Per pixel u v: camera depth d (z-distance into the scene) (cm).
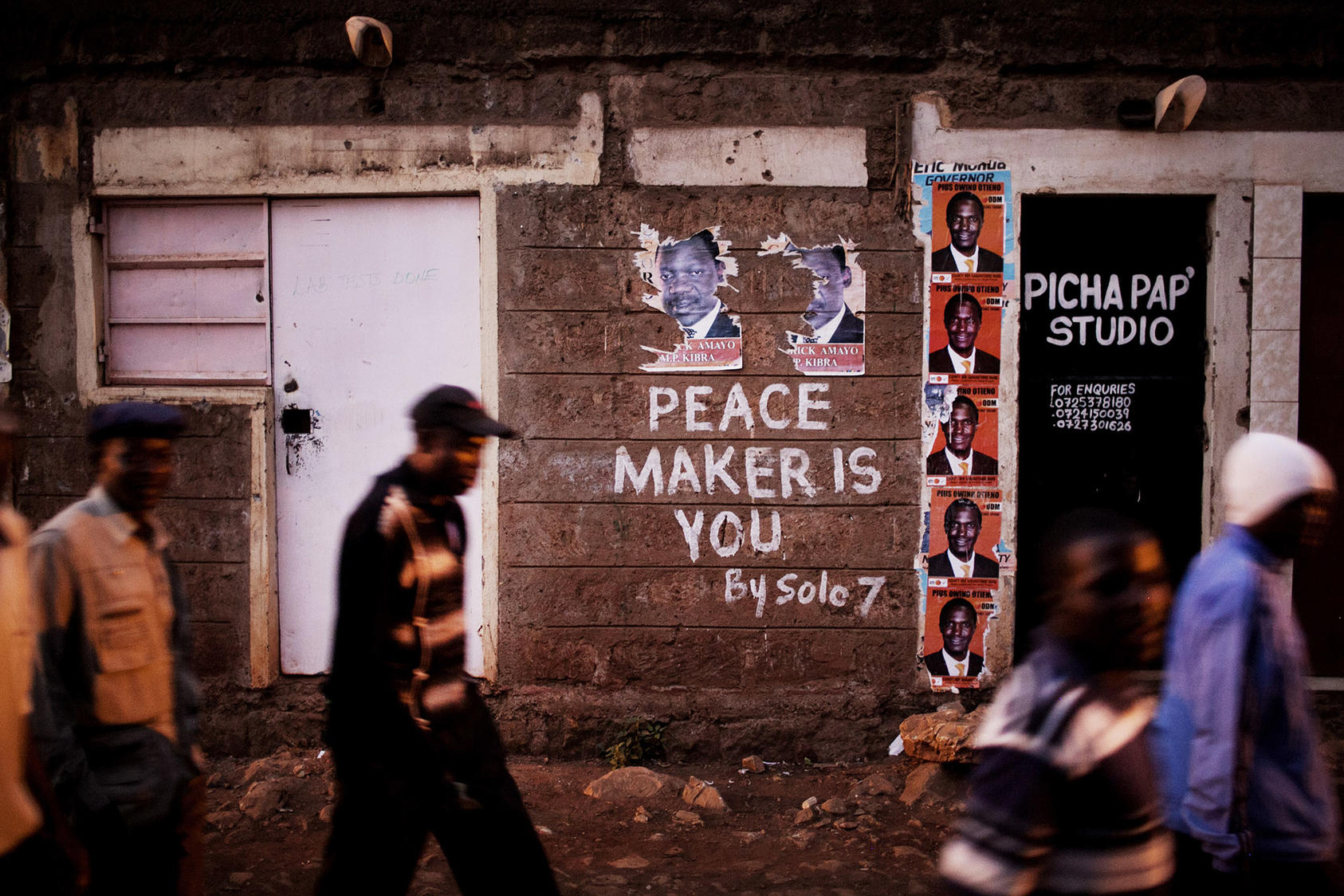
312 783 455
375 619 251
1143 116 487
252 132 495
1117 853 156
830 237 493
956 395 493
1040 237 508
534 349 494
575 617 497
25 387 505
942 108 491
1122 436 510
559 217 491
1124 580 164
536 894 262
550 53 489
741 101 492
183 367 512
